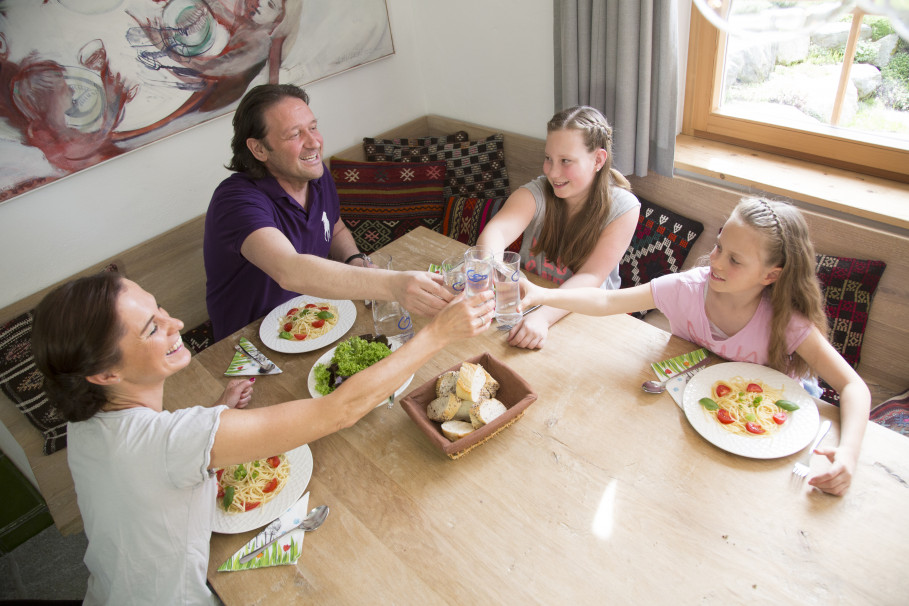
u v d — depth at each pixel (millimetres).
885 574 974
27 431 2160
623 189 1899
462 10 2742
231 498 1208
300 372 1562
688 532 1074
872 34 1911
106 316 979
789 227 1288
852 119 2064
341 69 2754
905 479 1108
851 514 1067
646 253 2352
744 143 2344
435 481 1228
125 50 2104
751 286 1370
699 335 1526
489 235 1810
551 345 1541
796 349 1378
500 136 2877
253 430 1085
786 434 1213
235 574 1110
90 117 2107
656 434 1268
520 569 1049
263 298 1996
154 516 1059
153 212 2393
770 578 990
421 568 1072
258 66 2449
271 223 1759
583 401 1364
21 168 2023
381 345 1480
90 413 1063
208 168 2484
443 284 1459
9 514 2236
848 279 1850
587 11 2156
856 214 1885
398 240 2088
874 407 1756
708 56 2283
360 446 1329
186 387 1558
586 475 1199
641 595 990
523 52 2633
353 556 1107
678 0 2180
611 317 1613
